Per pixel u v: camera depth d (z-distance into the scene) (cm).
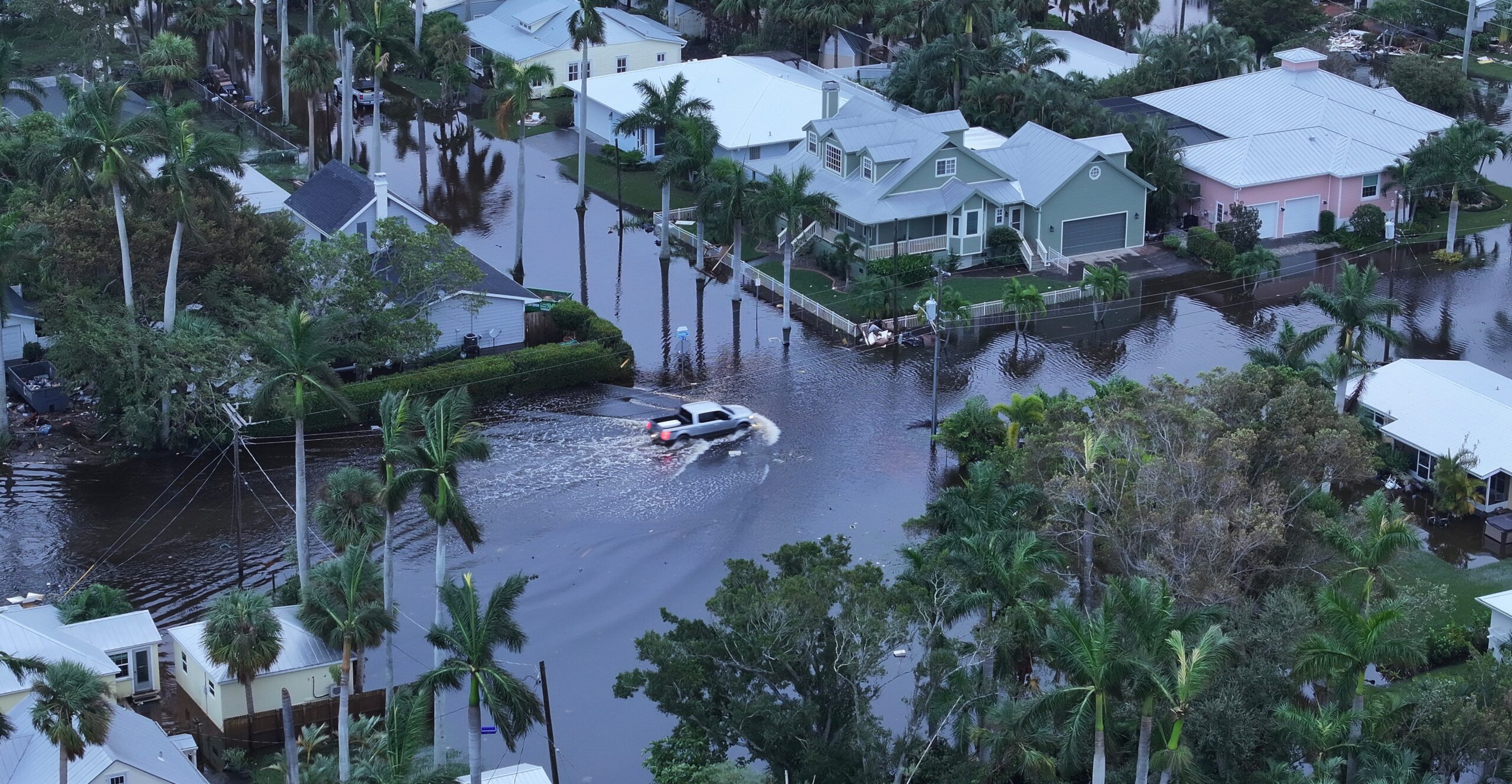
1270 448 6750
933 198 10962
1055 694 5138
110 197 8994
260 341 6606
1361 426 7162
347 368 9288
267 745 6194
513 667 6694
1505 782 5478
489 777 5566
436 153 13350
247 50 16300
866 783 5400
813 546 6003
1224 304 10581
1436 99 13588
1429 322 10306
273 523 7856
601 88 13200
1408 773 5297
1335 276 11012
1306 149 11744
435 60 14975
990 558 5794
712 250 11350
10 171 10738
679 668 5397
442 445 6041
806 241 11231
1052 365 9612
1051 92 12275
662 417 9000
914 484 8281
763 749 5562
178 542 7656
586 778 6031
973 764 5478
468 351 9625
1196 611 5556
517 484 8244
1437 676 6575
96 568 7406
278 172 12719
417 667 6638
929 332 10038
